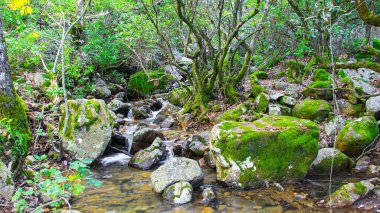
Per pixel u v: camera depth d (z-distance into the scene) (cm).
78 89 1053
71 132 668
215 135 561
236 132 552
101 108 709
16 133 495
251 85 958
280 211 457
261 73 1115
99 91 1202
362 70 933
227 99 954
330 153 591
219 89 970
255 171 534
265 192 521
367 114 721
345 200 463
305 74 1009
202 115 907
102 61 1254
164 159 691
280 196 505
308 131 575
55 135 696
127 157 716
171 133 833
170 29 1052
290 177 551
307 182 554
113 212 450
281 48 1153
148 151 678
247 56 972
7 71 507
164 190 516
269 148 542
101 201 503
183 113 949
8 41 861
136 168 655
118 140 765
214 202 492
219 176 561
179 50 1573
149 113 1097
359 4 548
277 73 1126
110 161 691
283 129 564
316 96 841
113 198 514
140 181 585
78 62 1030
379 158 618
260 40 1174
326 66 822
